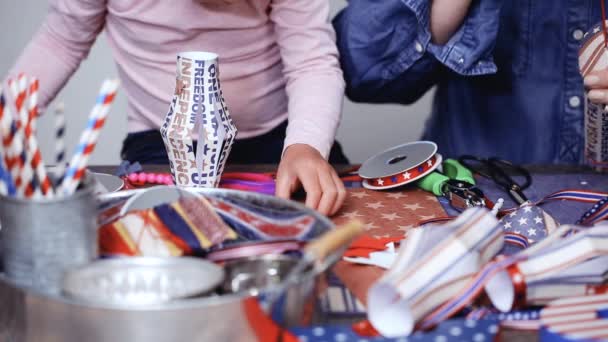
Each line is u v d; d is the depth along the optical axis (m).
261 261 0.67
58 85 1.41
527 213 0.90
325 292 0.69
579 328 0.60
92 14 1.37
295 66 1.31
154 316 0.56
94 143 0.66
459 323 0.62
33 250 0.63
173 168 1.06
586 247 0.69
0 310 0.63
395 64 1.49
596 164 1.21
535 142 1.63
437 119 1.74
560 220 0.99
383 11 1.44
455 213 1.02
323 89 1.26
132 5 1.34
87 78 2.72
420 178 1.11
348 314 0.71
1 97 0.65
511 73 1.61
